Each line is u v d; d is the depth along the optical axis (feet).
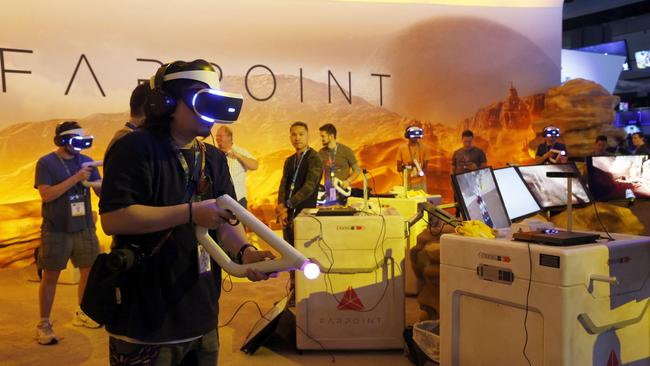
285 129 27.37
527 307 7.72
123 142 5.21
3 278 20.86
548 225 9.95
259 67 26.94
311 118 27.78
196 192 5.57
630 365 8.10
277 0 27.02
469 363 8.57
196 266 5.47
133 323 5.15
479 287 8.29
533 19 31.32
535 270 7.56
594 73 39.47
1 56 23.21
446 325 8.80
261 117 27.04
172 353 5.37
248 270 5.20
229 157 18.81
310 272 5.05
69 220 13.24
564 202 12.92
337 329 12.09
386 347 12.12
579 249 7.39
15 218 23.26
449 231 12.51
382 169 28.94
